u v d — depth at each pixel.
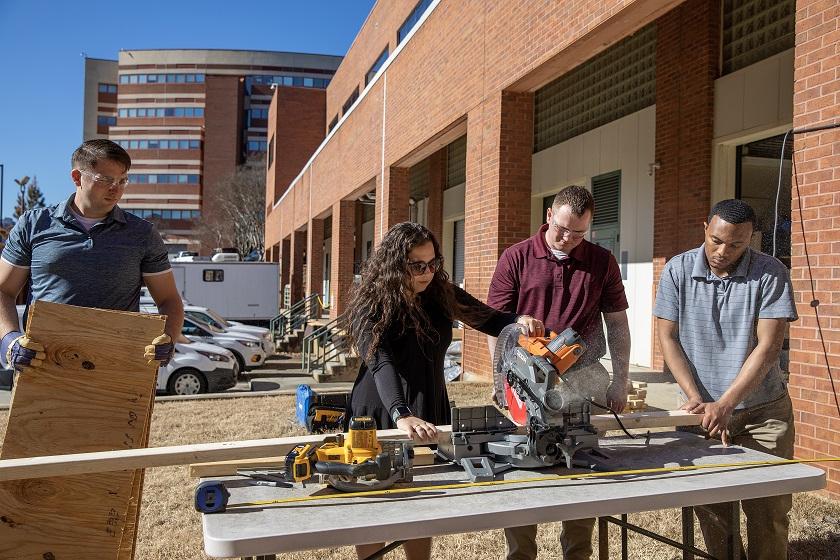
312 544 1.54
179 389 9.59
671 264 2.81
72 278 2.58
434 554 3.52
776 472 2.08
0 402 8.52
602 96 10.48
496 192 8.05
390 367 2.35
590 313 2.96
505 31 7.86
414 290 2.46
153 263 2.79
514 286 3.09
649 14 5.71
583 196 2.82
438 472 2.10
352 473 1.81
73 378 2.23
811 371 3.98
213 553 1.49
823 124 3.91
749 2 7.68
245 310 19.92
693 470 2.10
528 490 1.88
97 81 93.94
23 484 2.12
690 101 8.32
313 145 34.03
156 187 84.19
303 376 11.99
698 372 2.72
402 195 13.07
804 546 3.33
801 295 4.05
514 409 2.31
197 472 2.01
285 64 90.19
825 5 3.90
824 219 3.90
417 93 11.17
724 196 8.02
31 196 50.78
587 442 2.18
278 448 2.04
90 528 2.17
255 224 49.81
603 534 2.73
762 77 7.35
